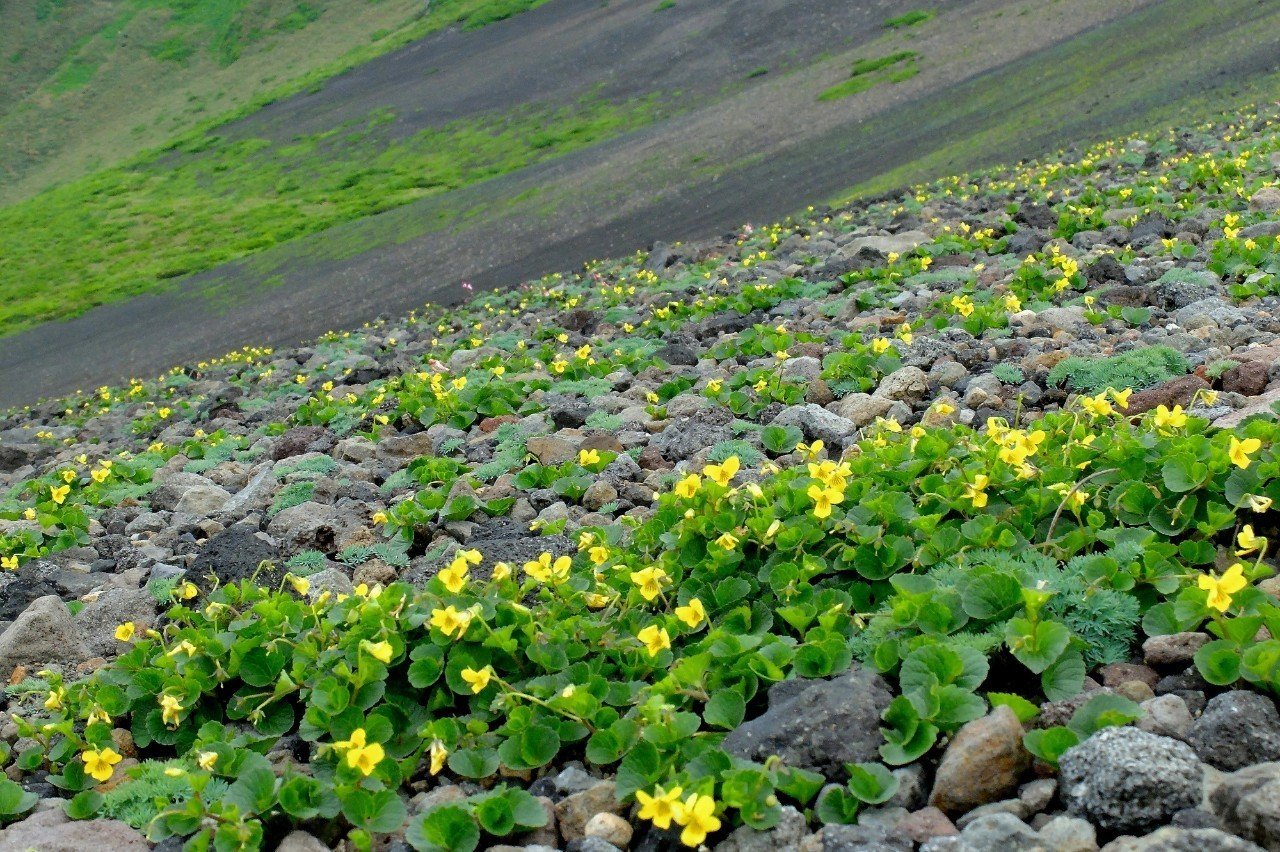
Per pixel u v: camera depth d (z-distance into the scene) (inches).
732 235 1100.5
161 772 203.8
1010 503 237.1
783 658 192.2
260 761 195.6
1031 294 498.9
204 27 5792.3
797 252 794.2
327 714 206.4
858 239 742.5
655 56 3329.2
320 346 994.1
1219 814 139.5
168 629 288.8
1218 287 468.8
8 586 351.6
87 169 4360.2
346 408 553.6
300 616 243.6
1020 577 197.0
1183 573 194.4
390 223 2196.1
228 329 1612.9
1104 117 1381.6
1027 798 152.6
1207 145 920.3
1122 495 224.8
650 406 424.2
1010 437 234.7
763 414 389.1
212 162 3543.3
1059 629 177.5
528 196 2066.9
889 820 154.6
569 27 4030.5
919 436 277.1
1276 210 585.9
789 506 247.1
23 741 237.0
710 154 1994.3
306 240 2284.7
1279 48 1455.5
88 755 202.2
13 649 277.0
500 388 487.5
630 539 272.8
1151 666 180.9
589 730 193.2
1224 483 217.0
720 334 579.2
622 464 356.2
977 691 184.9
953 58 2247.8
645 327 631.2
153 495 447.2
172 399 873.5
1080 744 151.2
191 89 5167.3
